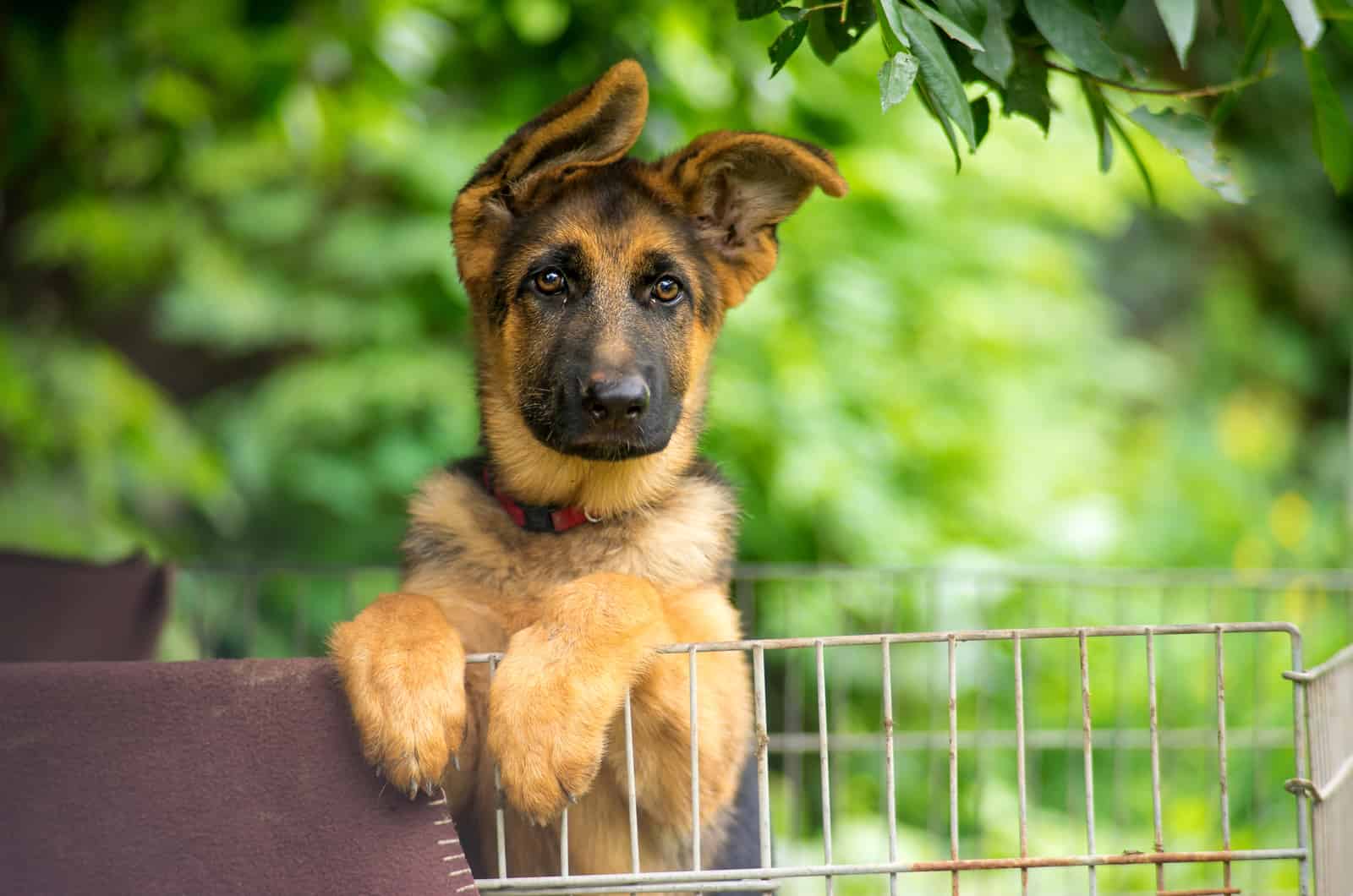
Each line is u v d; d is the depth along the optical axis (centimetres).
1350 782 304
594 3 650
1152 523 893
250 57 711
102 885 254
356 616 309
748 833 393
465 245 390
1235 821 621
